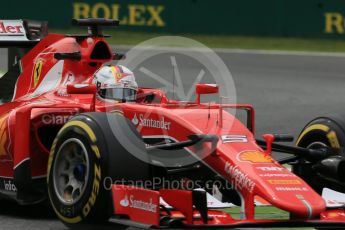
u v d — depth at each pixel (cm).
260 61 7575
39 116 2403
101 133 2047
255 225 1933
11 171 2472
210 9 8719
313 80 6481
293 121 4588
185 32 8738
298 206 1917
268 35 8812
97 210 2036
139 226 1925
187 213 1934
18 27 2878
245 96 5572
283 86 6106
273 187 1970
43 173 2430
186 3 8712
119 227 2105
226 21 8775
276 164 2097
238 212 2384
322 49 8606
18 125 2359
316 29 8788
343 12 8762
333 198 2445
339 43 8762
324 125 2455
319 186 2430
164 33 8731
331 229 2167
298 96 5625
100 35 2633
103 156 2025
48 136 2461
